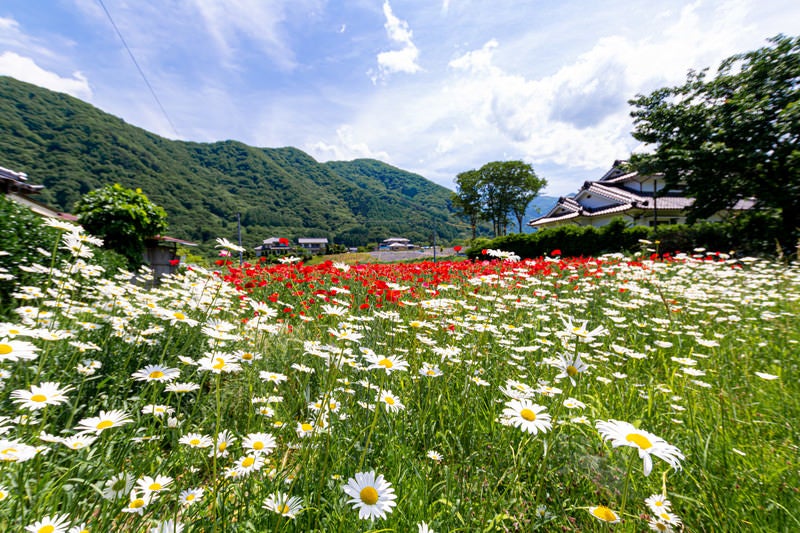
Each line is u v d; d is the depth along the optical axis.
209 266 5.47
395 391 2.59
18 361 2.03
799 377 3.00
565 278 7.95
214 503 1.33
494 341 3.45
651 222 28.92
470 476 1.85
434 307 4.02
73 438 1.42
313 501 1.50
